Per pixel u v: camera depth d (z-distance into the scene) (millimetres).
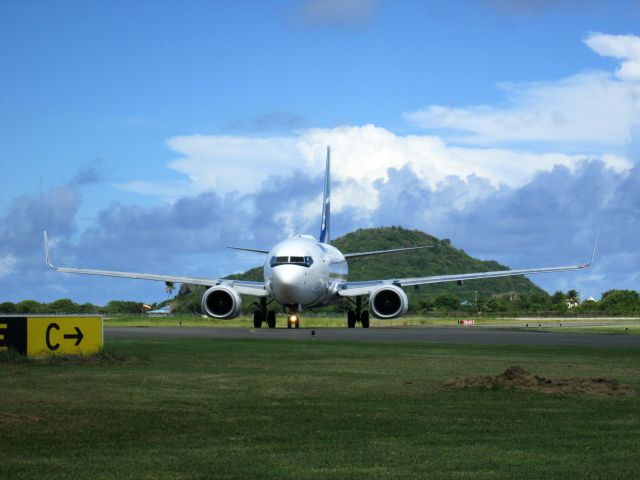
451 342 35062
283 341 34938
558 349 30281
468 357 26016
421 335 42750
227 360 24312
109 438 11805
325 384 18297
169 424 12992
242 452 10875
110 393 16484
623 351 29219
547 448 11180
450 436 12086
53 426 12680
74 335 24531
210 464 10125
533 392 16859
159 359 24531
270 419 13547
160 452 10852
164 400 15562
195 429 12594
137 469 9844
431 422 13305
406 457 10555
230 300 51969
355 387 17766
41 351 24047
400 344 33031
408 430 12570
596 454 10766
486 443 11539
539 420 13531
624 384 18297
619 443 11547
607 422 13359
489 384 17547
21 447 11117
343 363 23531
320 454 10742
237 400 15680
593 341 36812
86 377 19375
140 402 15258
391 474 9609
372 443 11531
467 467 9977
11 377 19281
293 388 17562
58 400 15406
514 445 11406
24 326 23891
